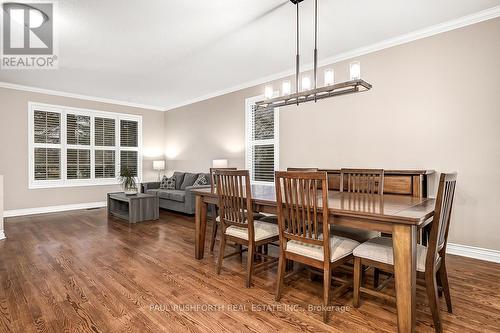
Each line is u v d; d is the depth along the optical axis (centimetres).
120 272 259
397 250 163
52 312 190
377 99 353
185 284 235
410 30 316
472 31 287
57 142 572
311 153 421
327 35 325
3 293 216
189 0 251
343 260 195
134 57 388
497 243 278
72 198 590
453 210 303
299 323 179
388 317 185
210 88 557
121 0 249
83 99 605
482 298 209
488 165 281
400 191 293
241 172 229
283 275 208
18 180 523
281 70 449
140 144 695
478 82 285
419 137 321
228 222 250
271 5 261
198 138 634
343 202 211
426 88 316
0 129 504
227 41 339
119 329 171
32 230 413
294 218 199
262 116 504
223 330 171
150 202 489
